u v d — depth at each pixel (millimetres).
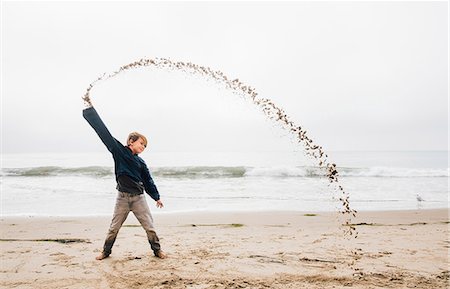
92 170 21891
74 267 3867
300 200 11289
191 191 13688
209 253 4508
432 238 5562
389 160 59312
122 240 5250
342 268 3900
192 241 5281
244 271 3762
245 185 15945
